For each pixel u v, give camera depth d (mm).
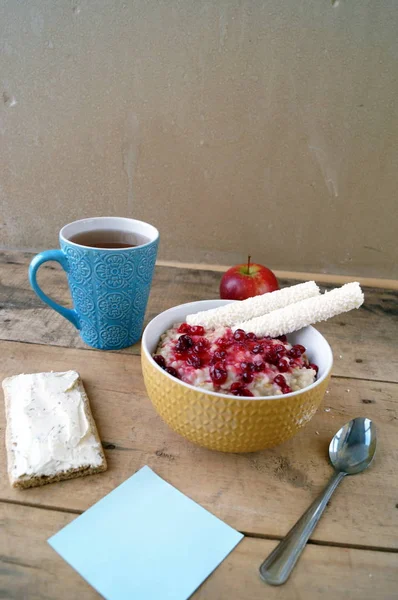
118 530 434
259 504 474
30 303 836
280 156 974
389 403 636
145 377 514
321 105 918
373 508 477
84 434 518
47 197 1056
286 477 508
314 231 1053
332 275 1090
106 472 498
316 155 967
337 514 467
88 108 951
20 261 1018
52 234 1104
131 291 662
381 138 940
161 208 1050
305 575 406
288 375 514
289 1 834
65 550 412
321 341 569
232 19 855
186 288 943
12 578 389
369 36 855
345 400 636
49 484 478
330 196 1009
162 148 982
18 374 639
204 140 968
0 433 532
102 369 668
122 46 890
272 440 485
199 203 1037
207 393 446
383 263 1079
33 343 717
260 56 884
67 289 903
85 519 441
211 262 1107
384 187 989
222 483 495
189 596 383
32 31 887
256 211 1038
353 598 391
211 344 541
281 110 929
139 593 382
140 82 919
